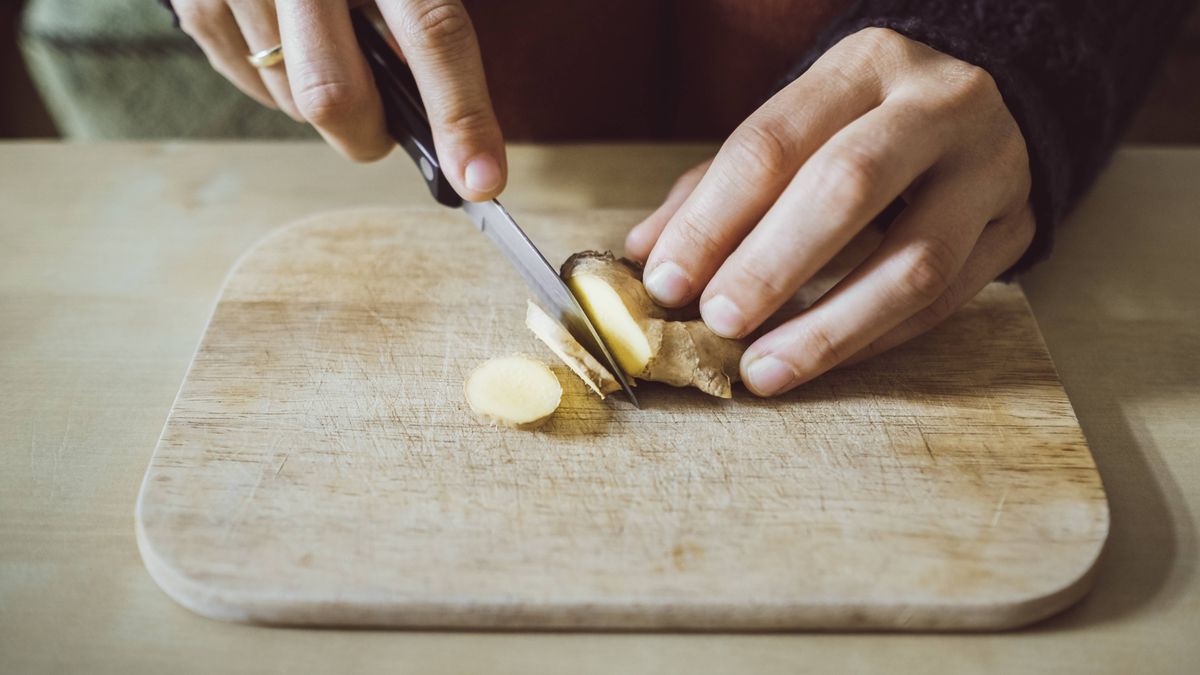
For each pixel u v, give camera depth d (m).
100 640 0.31
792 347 0.35
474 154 0.37
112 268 0.42
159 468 0.34
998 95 0.36
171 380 0.38
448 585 0.31
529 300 0.39
